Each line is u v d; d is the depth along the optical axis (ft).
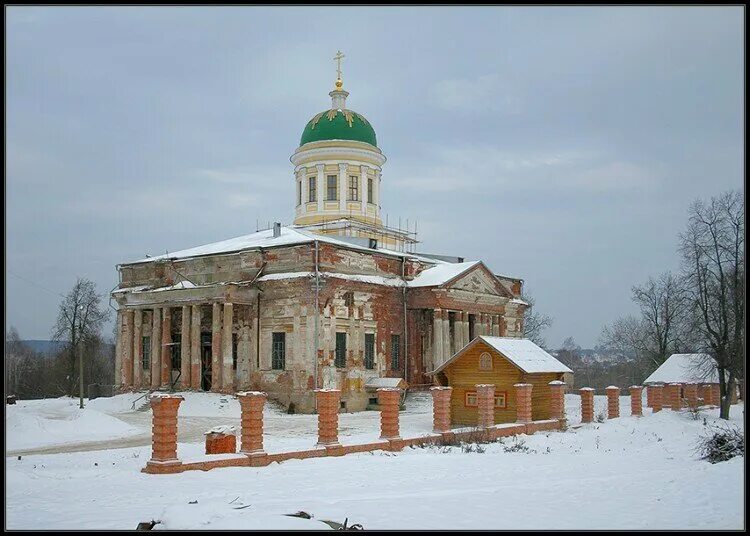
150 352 204.44
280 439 112.98
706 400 197.77
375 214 240.32
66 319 270.87
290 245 182.29
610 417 154.71
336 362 181.98
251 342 186.60
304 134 243.40
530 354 143.54
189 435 122.93
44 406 195.00
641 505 55.21
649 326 293.84
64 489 66.03
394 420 102.06
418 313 207.31
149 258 219.82
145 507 55.98
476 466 82.53
